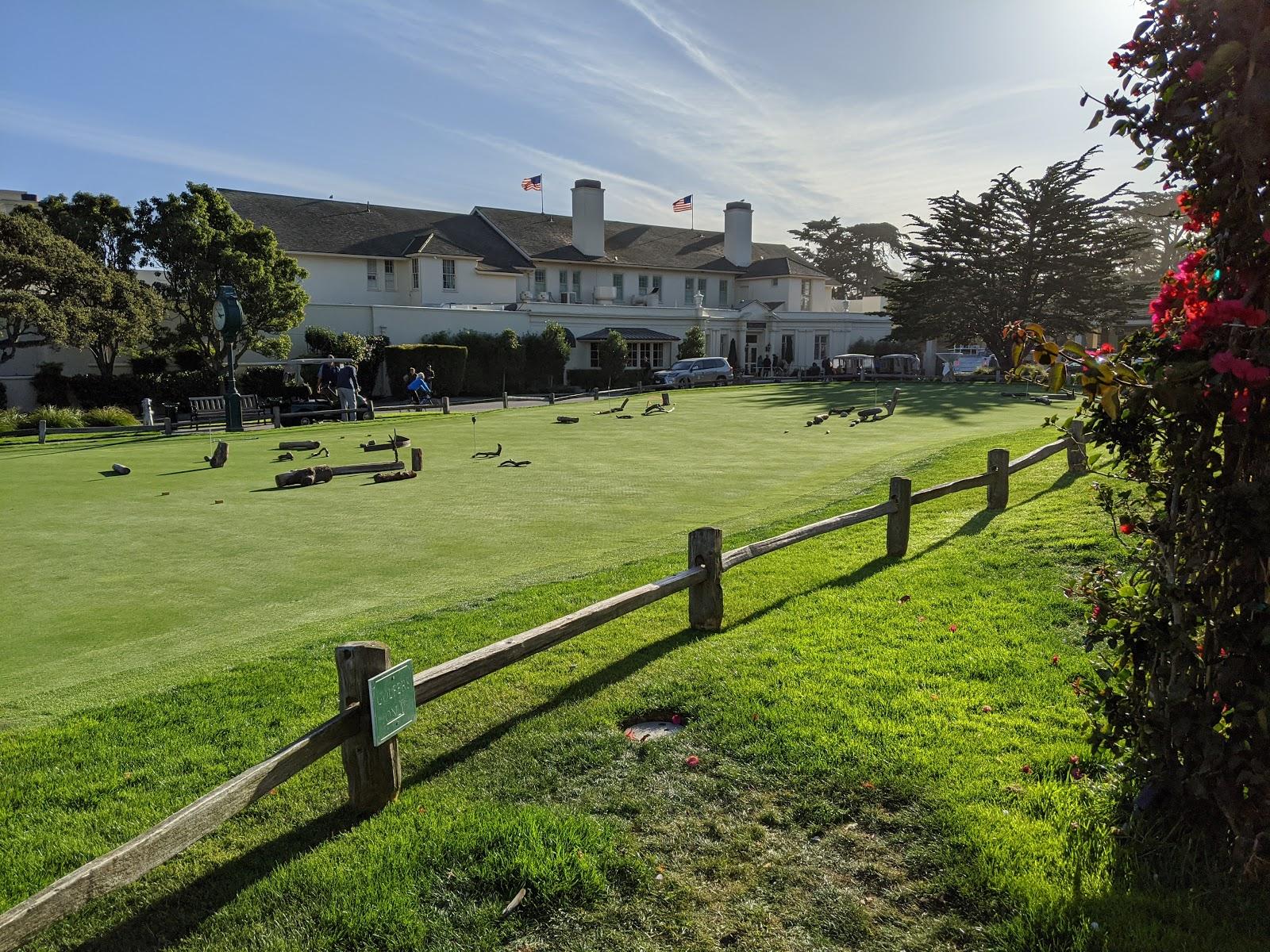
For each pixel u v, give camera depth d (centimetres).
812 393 3362
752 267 6184
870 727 407
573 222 5491
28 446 1991
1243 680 271
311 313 3891
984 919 279
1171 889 281
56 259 2775
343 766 397
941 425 2147
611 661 517
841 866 309
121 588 755
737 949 271
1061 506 877
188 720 454
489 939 277
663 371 4466
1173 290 283
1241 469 258
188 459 1692
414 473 1422
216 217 3381
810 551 793
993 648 506
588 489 1270
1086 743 377
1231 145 245
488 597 672
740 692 459
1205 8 239
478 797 366
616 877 307
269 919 291
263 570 812
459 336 4112
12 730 454
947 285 4672
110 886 255
